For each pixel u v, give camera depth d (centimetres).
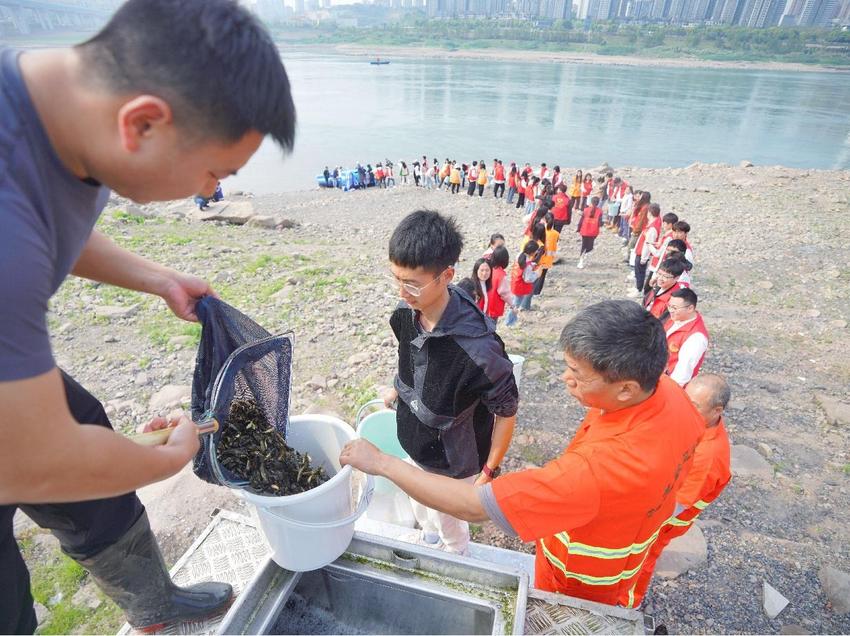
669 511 197
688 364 425
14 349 91
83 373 545
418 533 305
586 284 998
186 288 192
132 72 95
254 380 200
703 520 394
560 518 167
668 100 5600
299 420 223
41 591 296
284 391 207
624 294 933
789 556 363
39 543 329
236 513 303
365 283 843
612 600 213
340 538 186
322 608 204
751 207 1550
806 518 399
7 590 156
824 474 449
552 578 223
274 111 106
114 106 98
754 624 313
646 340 161
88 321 662
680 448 180
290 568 183
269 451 194
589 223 1060
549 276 1052
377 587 192
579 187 1686
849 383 603
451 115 4409
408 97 5503
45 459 100
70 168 110
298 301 752
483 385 223
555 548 208
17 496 106
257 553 276
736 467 453
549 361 641
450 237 203
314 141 3350
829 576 339
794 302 852
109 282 181
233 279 833
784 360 659
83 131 102
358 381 543
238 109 100
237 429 194
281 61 108
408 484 181
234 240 1118
